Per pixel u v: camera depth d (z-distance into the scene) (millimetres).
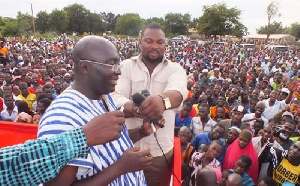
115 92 2055
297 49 41250
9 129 3094
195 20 77812
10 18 73500
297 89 7426
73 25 82250
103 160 1404
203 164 4340
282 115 6523
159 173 2229
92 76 1446
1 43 16984
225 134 5719
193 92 8250
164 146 2186
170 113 2182
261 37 71812
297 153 3988
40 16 75312
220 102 7113
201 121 6184
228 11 61281
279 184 4188
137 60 2178
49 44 35531
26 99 7793
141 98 1712
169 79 2062
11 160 1057
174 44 40594
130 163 1384
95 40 1450
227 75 14086
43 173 1092
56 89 9234
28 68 12656
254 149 4508
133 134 1925
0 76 9133
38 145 1099
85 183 1322
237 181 3381
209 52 32219
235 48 38312
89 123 1227
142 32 2168
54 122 1275
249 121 6453
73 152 1145
